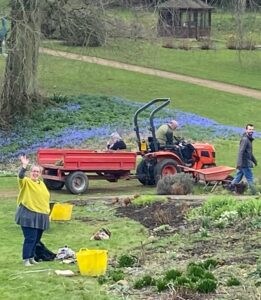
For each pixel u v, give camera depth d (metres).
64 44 44.91
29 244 12.26
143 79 48.47
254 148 29.80
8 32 34.22
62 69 47.25
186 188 19.69
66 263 12.40
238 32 41.75
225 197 16.28
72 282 11.08
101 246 13.78
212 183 21.20
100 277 11.23
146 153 22.22
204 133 31.72
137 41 37.94
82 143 30.75
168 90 45.69
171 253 12.62
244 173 20.00
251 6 41.34
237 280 10.26
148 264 11.96
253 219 14.55
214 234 13.96
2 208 18.48
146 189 21.88
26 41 33.56
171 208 16.78
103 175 21.95
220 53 60.22
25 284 11.02
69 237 14.65
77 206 18.17
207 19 64.12
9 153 30.69
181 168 21.97
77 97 39.06
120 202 18.30
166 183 19.72
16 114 35.19
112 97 40.03
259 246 12.66
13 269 12.02
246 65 55.69
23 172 12.16
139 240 14.22
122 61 53.16
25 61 34.41
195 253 12.55
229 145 29.86
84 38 36.62
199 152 22.16
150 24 37.34
